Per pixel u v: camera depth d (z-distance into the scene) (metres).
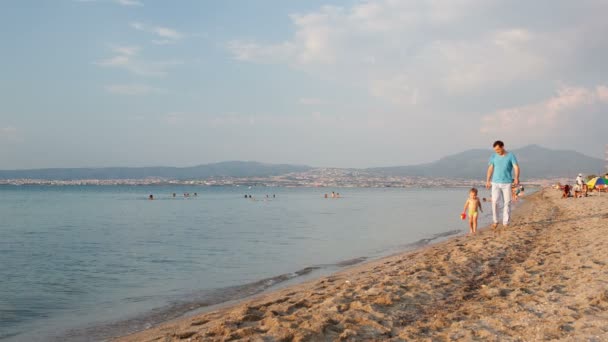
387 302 7.30
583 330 5.49
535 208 30.78
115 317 9.09
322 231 26.86
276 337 5.78
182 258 16.98
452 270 9.75
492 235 15.01
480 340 5.36
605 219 17.77
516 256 11.09
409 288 8.30
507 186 16.17
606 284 7.57
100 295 11.27
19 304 10.44
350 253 17.39
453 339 5.46
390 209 52.31
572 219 19.36
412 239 21.59
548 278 8.41
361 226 29.98
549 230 15.84
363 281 9.32
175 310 9.40
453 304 7.23
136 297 10.91
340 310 6.99
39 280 13.22
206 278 13.04
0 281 13.10
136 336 7.41
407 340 5.56
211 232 27.06
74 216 43.06
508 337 5.41
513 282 8.34
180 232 27.22
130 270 14.66
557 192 60.66
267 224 32.66
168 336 6.43
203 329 6.92
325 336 5.83
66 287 12.25
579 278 8.22
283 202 75.44
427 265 10.55
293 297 8.86
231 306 9.36
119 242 22.33
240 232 26.88
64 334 8.02
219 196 109.44
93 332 8.05
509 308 6.65
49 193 134.50
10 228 30.89
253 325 6.55
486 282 8.65
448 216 39.06
